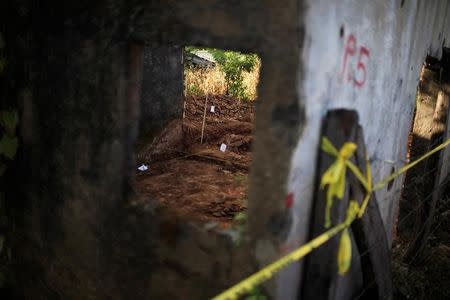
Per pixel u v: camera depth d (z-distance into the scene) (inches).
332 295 78.5
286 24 62.9
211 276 78.8
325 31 66.2
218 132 230.5
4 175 117.0
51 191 104.6
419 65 134.6
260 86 69.3
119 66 84.1
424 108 191.3
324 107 70.9
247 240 73.0
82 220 98.3
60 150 99.3
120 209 89.4
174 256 83.1
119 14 82.0
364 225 82.4
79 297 104.9
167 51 198.8
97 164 91.7
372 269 91.1
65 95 95.0
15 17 102.0
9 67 106.5
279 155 66.7
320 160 72.6
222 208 125.4
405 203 193.5
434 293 153.2
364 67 84.8
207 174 164.7
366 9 80.4
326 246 74.2
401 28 106.5
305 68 62.7
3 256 124.9
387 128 109.7
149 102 193.9
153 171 171.0
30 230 114.0
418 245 171.9
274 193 68.2
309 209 74.0
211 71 403.5
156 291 87.7
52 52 95.5
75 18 89.2
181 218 82.7
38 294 118.0
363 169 76.8
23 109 105.7
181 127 209.9
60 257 107.0
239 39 68.2
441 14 154.5
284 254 69.1
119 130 86.7
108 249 94.0
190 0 72.6
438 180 178.9
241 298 74.8
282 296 71.2
